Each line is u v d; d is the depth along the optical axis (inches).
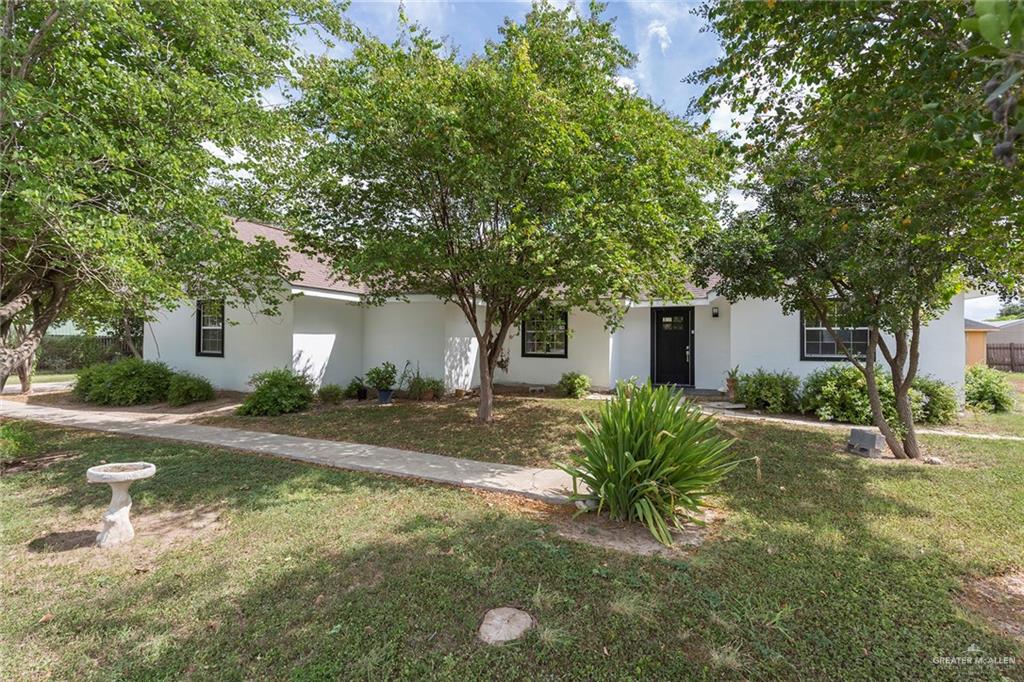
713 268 254.1
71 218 165.3
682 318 482.3
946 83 98.7
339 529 154.1
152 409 391.9
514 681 87.4
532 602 111.3
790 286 248.1
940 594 113.3
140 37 181.3
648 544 142.3
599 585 118.2
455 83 215.3
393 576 124.0
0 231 176.4
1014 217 125.6
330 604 111.7
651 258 242.2
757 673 88.1
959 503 173.8
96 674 91.0
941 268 187.2
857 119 123.8
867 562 129.2
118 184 182.9
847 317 223.0
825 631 100.0
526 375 536.4
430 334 463.8
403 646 96.9
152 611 110.2
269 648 97.0
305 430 307.0
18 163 159.5
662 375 492.4
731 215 254.2
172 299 217.6
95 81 171.2
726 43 143.8
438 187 252.8
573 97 230.1
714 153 174.1
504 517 164.2
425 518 162.9
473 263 252.7
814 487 193.2
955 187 123.1
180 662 93.6
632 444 157.6
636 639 97.9
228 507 175.0
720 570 125.2
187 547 142.6
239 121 222.8
